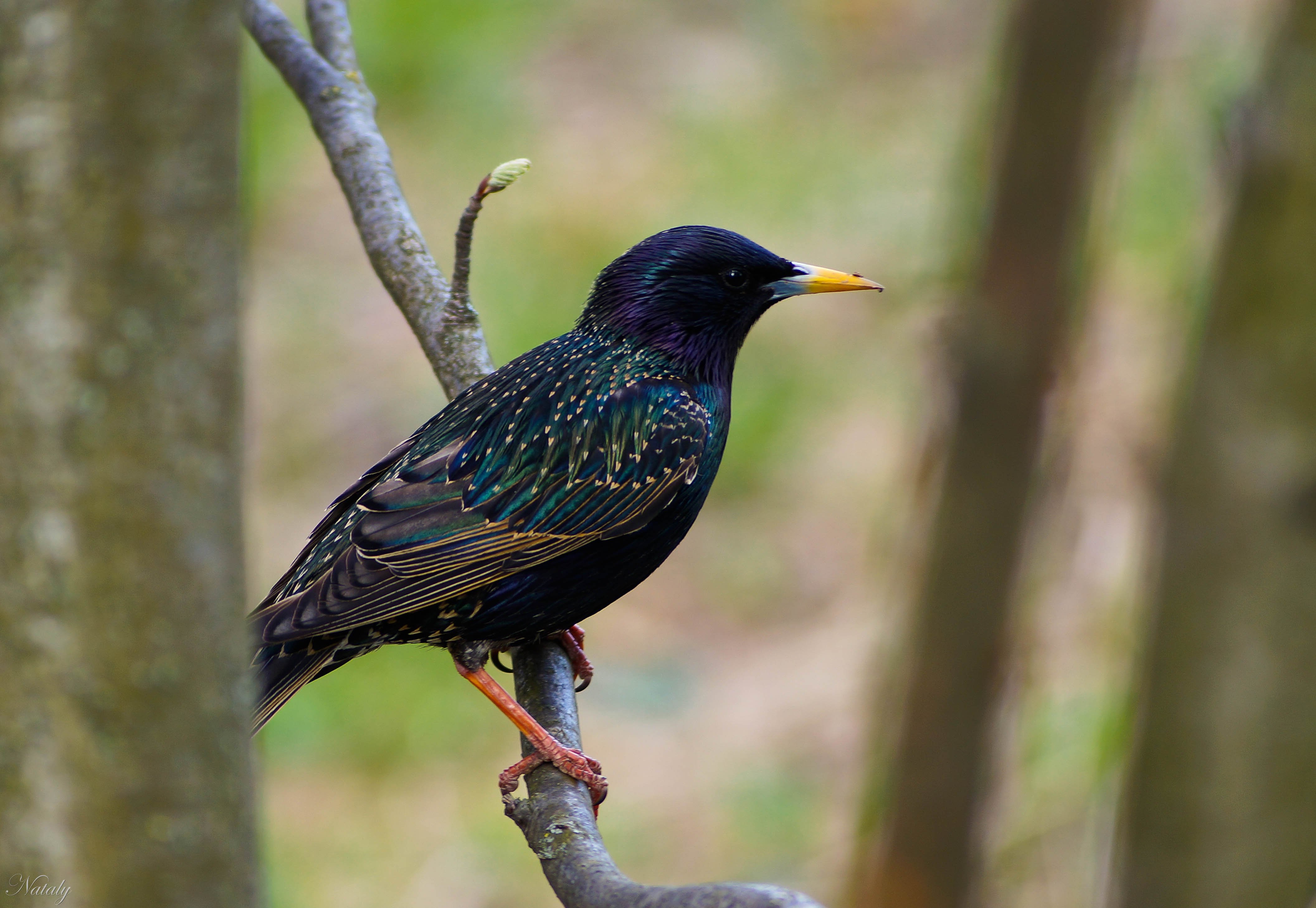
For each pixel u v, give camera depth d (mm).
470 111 27094
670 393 8406
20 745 2742
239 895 2887
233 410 2693
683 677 18203
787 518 20297
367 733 17453
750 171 25234
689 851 15633
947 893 5676
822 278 8727
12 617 2682
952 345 5398
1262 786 3326
